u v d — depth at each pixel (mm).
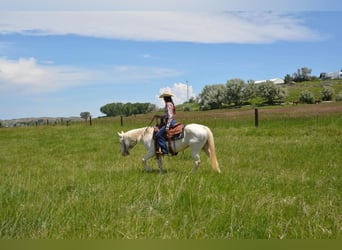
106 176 9242
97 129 31734
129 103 122375
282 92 89562
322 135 18312
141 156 14172
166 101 10461
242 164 11188
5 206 6070
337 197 6707
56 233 4652
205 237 4609
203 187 7090
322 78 139625
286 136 18672
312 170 9836
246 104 87375
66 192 7363
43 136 27359
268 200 6207
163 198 6293
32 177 9805
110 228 4828
